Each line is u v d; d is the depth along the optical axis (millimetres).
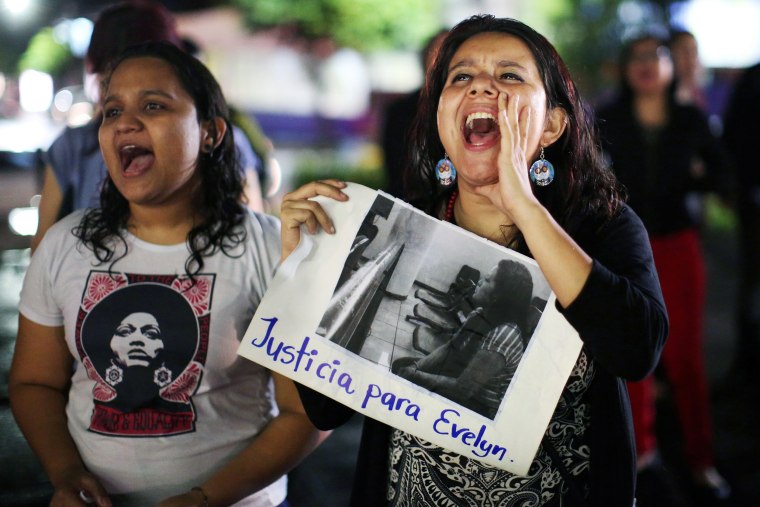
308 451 2104
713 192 4230
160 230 2102
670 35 5633
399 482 1846
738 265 9016
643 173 4004
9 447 3672
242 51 24172
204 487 1946
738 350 5574
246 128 3457
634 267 1699
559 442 1787
